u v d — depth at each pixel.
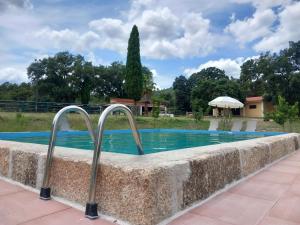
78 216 1.87
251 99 37.25
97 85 44.59
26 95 42.12
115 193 1.85
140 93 30.56
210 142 9.23
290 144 5.51
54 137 2.32
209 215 1.95
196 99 37.19
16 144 3.08
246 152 3.22
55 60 40.50
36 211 1.96
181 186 2.01
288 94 33.22
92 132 2.57
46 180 2.26
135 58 30.27
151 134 12.59
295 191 2.59
